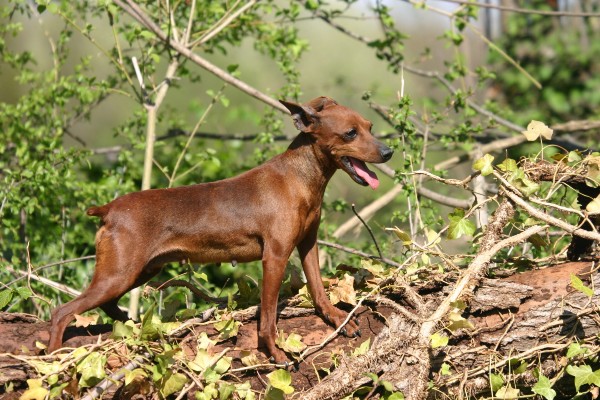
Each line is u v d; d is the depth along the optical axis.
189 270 7.04
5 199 9.38
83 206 10.41
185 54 10.01
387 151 6.83
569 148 12.35
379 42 11.66
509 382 6.34
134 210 6.47
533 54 15.97
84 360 5.88
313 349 6.44
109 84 10.86
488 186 10.23
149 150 9.73
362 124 6.91
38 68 16.84
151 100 10.88
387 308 6.64
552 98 15.45
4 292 6.91
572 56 15.71
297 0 11.98
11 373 5.95
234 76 10.73
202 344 6.23
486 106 13.00
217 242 6.68
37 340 6.24
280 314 6.68
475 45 18.56
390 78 22.38
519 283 6.66
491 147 11.80
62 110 11.45
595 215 6.75
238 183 6.79
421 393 6.11
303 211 6.75
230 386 6.02
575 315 6.39
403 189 8.82
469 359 6.46
